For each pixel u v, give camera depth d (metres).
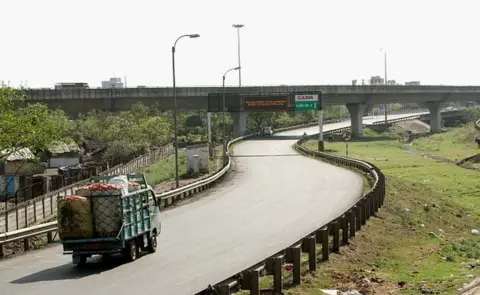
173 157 85.50
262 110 99.56
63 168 58.66
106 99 101.81
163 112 136.00
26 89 91.19
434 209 39.00
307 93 97.56
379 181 38.38
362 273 20.88
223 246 25.33
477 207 43.28
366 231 27.83
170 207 39.78
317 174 58.66
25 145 43.91
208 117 100.06
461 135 128.25
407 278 20.69
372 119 185.50
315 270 19.98
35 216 33.06
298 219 32.38
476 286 18.97
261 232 28.59
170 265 21.92
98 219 21.69
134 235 22.75
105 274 20.83
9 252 26.39
